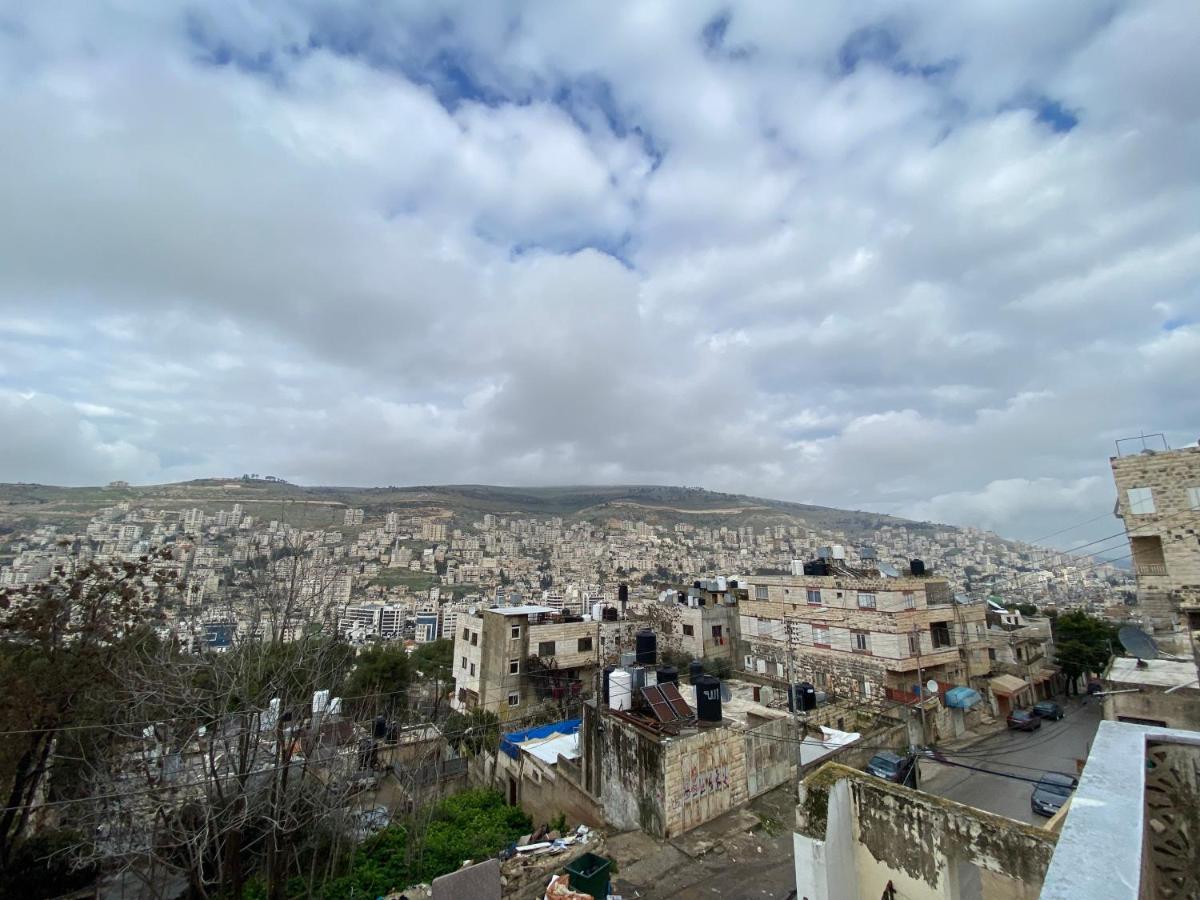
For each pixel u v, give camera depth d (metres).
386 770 25.08
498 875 11.84
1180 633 22.59
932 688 32.59
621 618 45.16
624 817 16.64
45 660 19.42
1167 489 24.30
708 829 15.68
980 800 23.11
